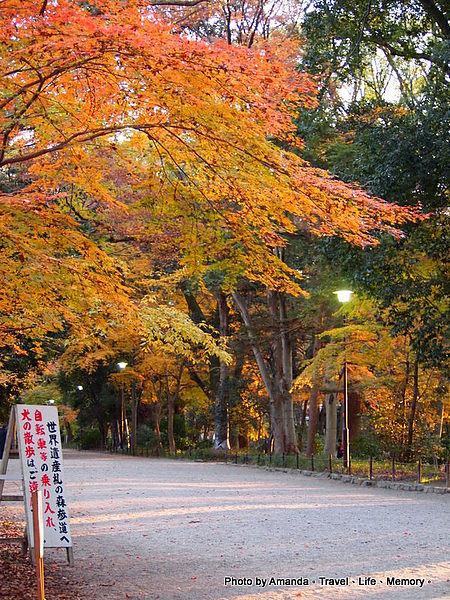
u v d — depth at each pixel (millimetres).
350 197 7246
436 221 18047
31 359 19547
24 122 7988
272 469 26859
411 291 17453
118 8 6598
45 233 7504
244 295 33344
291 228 8102
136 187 8320
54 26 5957
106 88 7262
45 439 8906
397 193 16297
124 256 14773
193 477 23219
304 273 26594
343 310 23766
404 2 19109
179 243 8805
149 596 7266
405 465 24406
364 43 19859
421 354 17953
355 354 24781
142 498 16453
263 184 7340
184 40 6117
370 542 10281
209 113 6688
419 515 13352
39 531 5574
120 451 44500
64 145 7484
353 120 20156
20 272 7551
